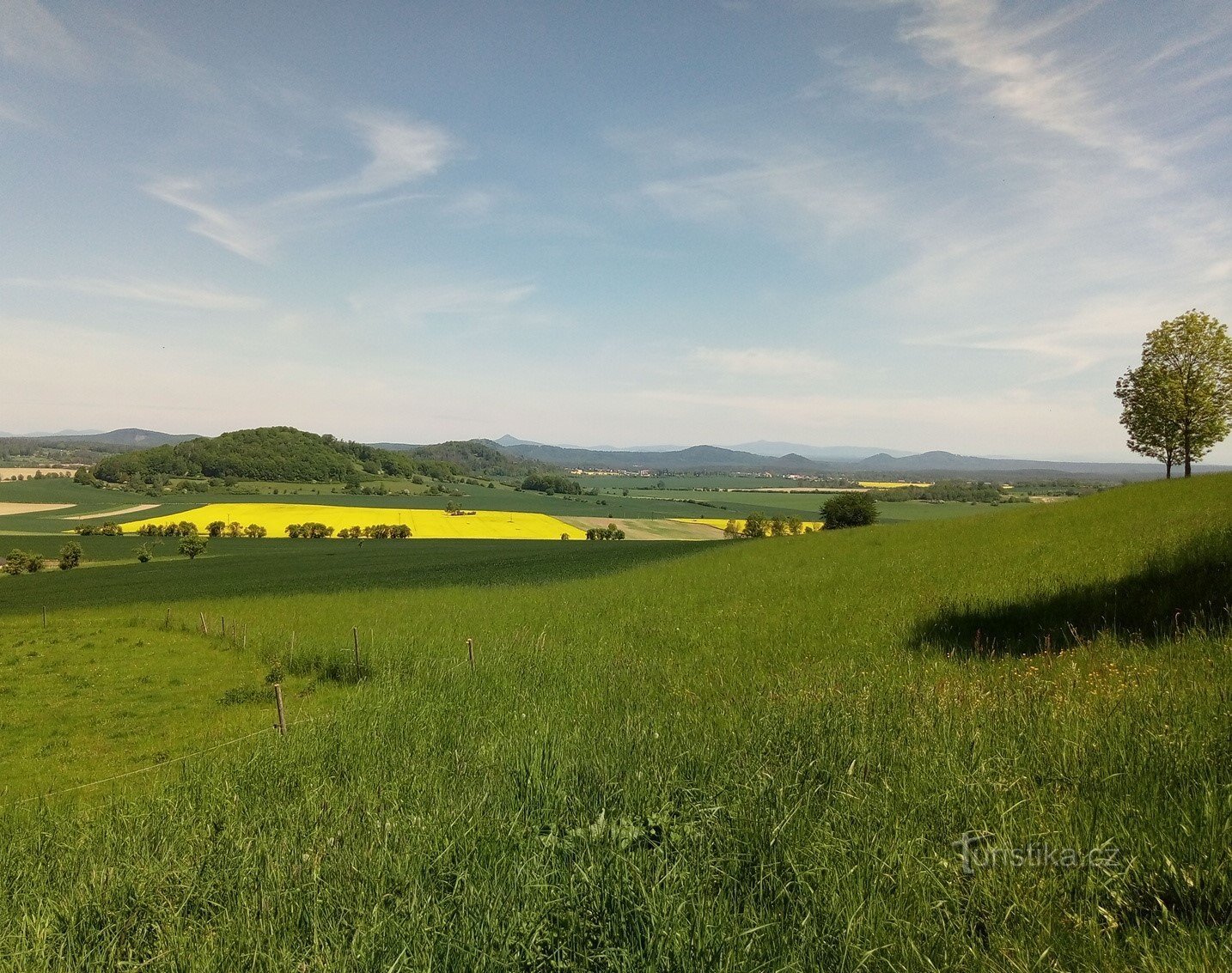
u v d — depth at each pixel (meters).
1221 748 4.20
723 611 19.55
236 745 9.61
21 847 6.22
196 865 4.72
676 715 7.80
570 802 5.08
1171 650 7.55
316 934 3.46
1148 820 3.58
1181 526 18.22
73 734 17.06
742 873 3.83
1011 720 5.43
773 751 5.50
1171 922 2.90
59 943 3.91
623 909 3.40
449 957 3.26
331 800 5.91
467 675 12.92
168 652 27.75
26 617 44.09
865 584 20.69
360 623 28.89
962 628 11.99
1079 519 27.02
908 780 4.57
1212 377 37.59
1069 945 2.91
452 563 67.31
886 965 2.94
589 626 19.89
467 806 5.11
